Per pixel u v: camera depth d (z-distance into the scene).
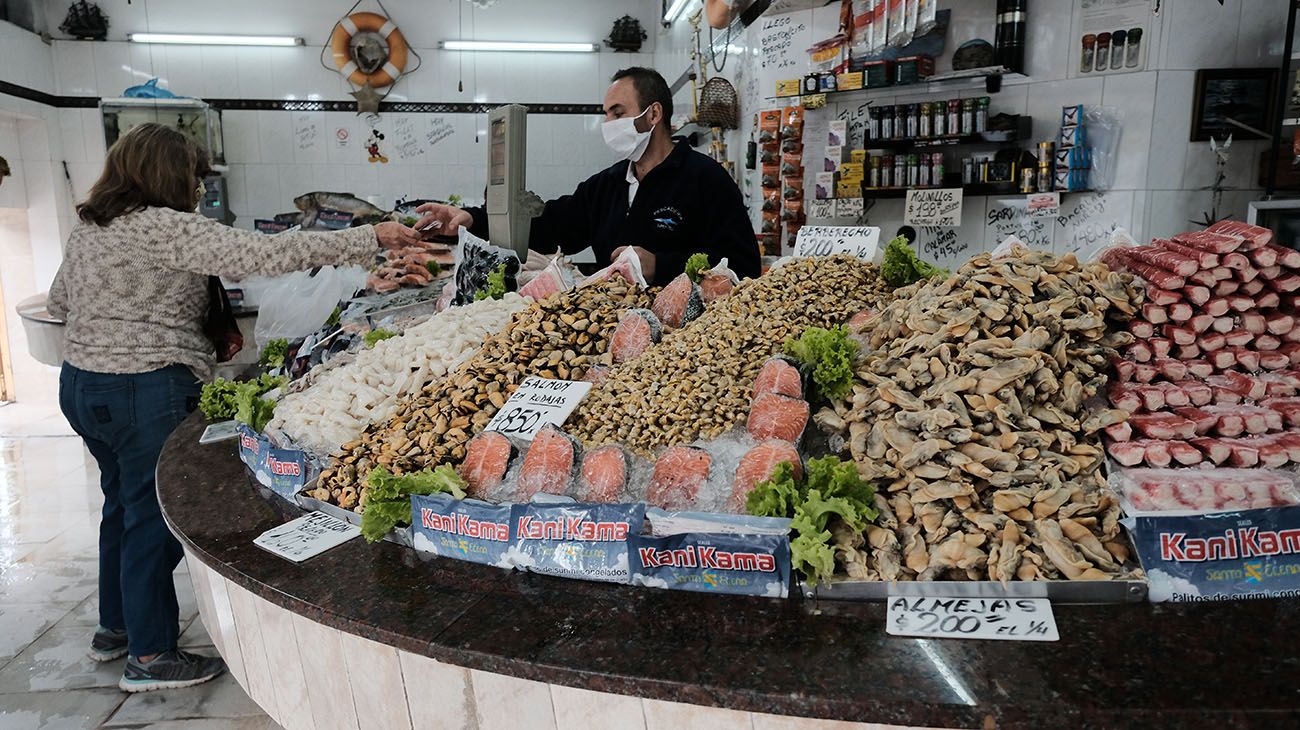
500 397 1.62
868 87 4.27
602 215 2.98
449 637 1.09
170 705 2.53
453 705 1.17
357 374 1.88
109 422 2.35
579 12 7.66
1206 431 1.25
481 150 7.73
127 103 6.53
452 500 1.32
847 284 1.87
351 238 2.41
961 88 4.28
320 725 1.38
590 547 1.22
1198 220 3.96
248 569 1.33
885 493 1.22
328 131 7.49
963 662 0.97
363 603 1.20
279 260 2.32
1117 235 1.81
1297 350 1.33
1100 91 3.98
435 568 1.30
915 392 1.33
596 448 1.40
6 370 6.91
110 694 2.59
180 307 2.40
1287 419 1.25
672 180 2.69
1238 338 1.36
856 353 1.49
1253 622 1.02
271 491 1.71
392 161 7.62
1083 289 1.40
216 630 1.66
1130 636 1.00
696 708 1.01
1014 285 1.38
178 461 1.95
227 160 7.40
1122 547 1.11
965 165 4.19
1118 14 3.90
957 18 4.25
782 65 4.84
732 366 1.55
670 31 7.26
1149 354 1.37
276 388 2.22
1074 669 0.94
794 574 1.14
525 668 1.03
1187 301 1.39
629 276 2.07
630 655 1.03
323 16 7.34
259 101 7.36
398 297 2.95
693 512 1.17
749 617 1.10
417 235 2.54
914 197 4.27
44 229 6.91
